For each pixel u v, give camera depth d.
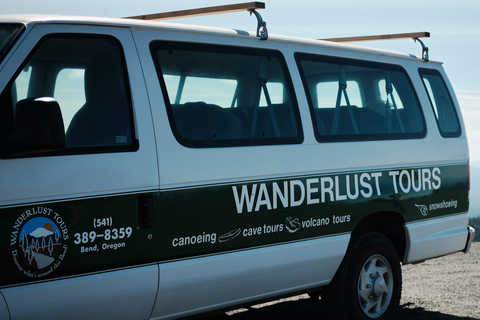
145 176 4.10
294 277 5.09
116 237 3.96
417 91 6.41
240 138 4.71
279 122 5.03
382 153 5.78
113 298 3.96
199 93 4.54
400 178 5.94
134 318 4.14
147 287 4.12
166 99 4.30
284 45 5.25
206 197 4.43
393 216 6.03
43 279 3.66
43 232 3.64
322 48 5.57
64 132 3.50
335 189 5.34
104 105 4.03
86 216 3.82
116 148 4.01
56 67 3.89
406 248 6.06
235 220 4.60
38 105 3.41
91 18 4.10
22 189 3.56
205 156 4.44
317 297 6.02
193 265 4.36
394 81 6.21
